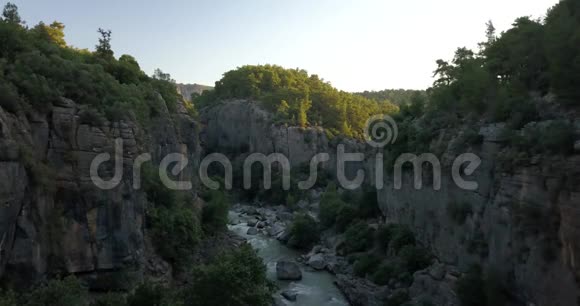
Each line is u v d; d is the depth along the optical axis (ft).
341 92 501.15
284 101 436.35
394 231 179.01
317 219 276.00
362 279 163.94
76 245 110.83
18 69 107.86
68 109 113.29
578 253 81.76
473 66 152.15
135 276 120.37
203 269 99.55
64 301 83.05
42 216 103.65
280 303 148.15
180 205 161.38
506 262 106.42
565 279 85.92
